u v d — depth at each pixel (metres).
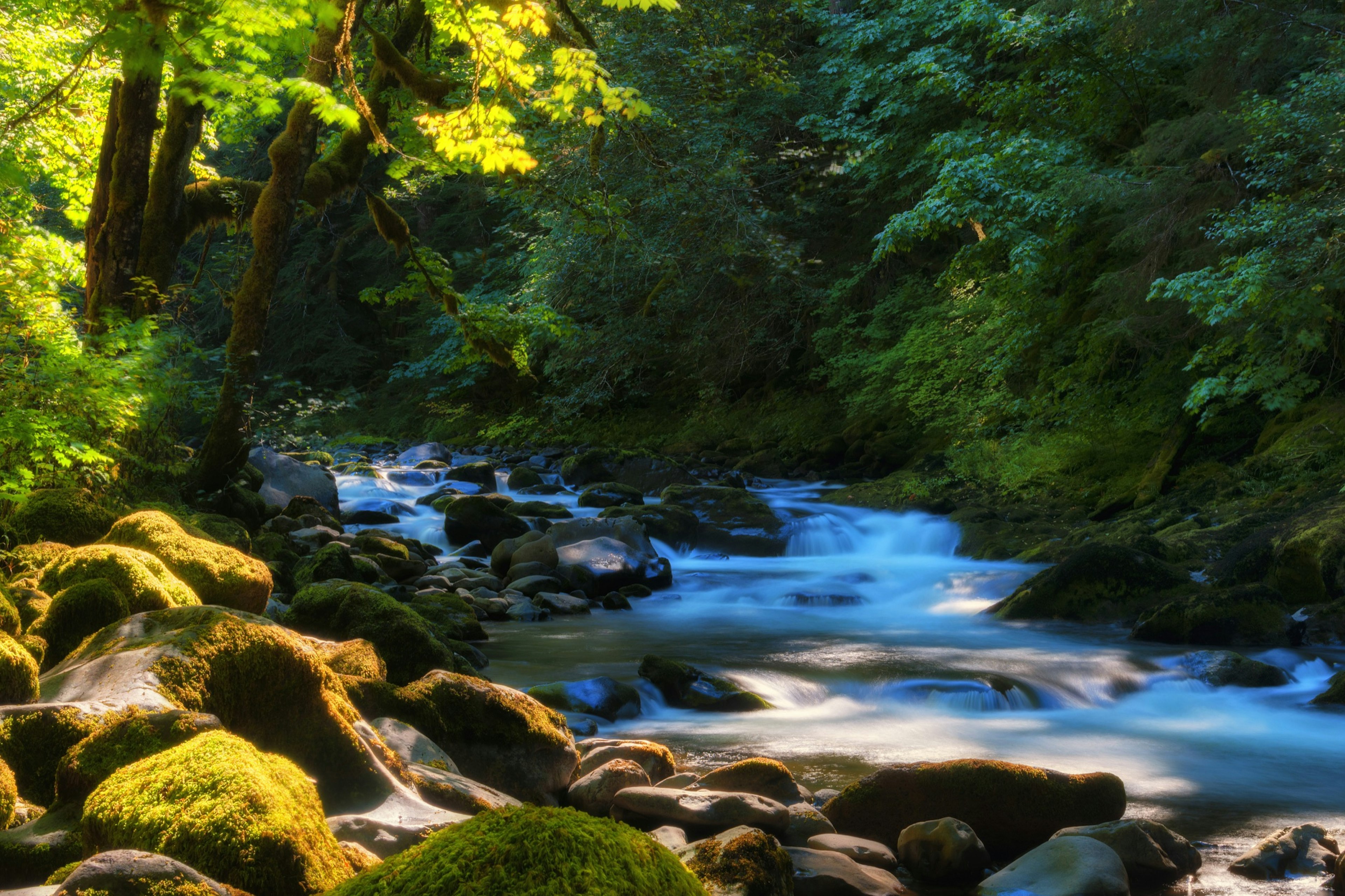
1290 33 11.63
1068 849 3.94
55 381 7.07
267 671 3.67
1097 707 7.12
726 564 13.95
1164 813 4.90
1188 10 12.18
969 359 17.92
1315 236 9.88
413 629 6.46
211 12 5.41
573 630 9.53
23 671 3.49
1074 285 15.33
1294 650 8.64
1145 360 15.20
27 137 11.02
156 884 2.02
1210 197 12.22
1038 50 14.23
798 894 3.68
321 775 3.60
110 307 9.41
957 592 11.57
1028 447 16.42
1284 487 12.23
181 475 10.62
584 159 16.05
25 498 6.59
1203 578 10.47
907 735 6.29
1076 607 10.10
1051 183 13.38
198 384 10.83
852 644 8.97
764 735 6.21
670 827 4.05
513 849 1.62
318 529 11.60
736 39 18.45
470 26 5.59
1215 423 14.52
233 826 2.42
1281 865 4.11
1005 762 4.54
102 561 4.86
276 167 10.81
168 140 10.75
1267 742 6.20
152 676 3.46
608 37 15.91
